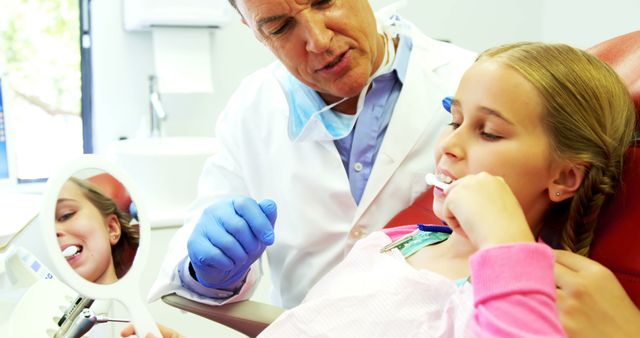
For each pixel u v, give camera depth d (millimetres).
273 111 1307
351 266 1009
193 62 1959
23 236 1005
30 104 2029
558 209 867
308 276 1279
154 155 1745
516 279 614
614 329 714
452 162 828
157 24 1888
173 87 1944
